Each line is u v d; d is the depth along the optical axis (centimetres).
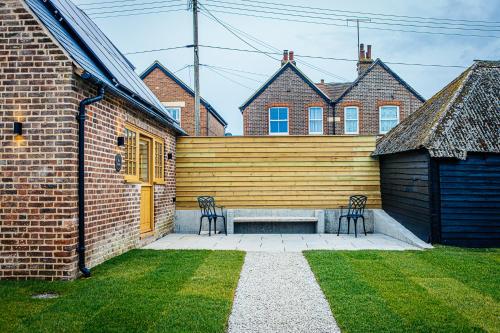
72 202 643
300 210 1298
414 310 510
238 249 948
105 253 775
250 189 1309
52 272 637
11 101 646
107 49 1060
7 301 535
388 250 926
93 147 720
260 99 2352
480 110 1067
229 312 516
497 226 976
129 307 511
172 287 604
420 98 2352
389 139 1298
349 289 600
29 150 643
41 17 656
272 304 548
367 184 1299
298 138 1310
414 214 1059
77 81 665
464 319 480
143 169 1066
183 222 1313
